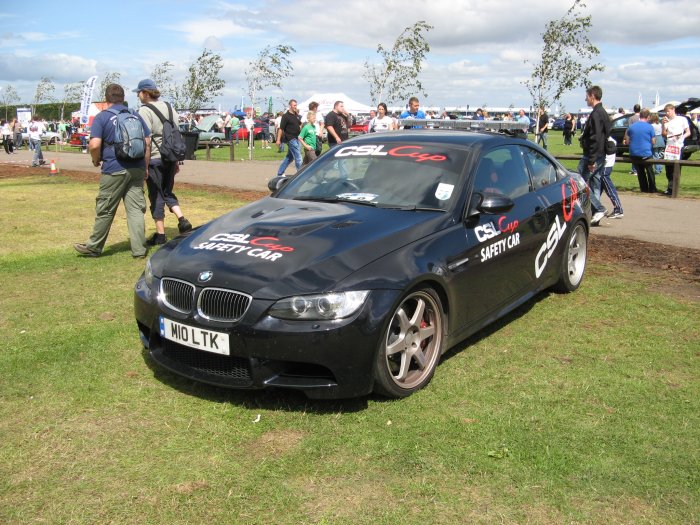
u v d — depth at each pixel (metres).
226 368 3.59
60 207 11.20
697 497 2.80
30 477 2.91
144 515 2.65
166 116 7.64
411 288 3.66
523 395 3.78
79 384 3.88
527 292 5.08
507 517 2.66
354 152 5.05
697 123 21.36
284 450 3.16
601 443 3.24
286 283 3.42
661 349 4.52
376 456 3.10
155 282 3.87
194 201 11.81
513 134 5.54
